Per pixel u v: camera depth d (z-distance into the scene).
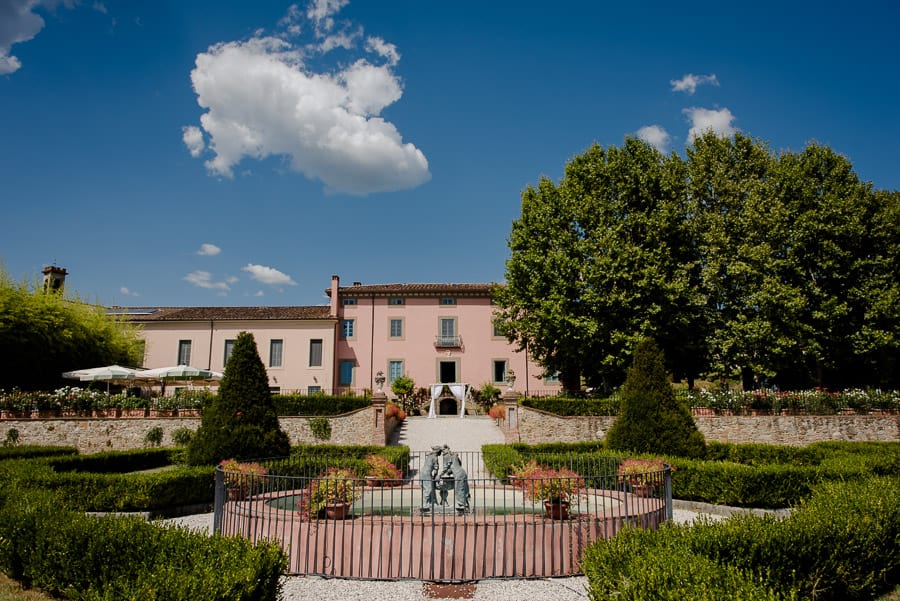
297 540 7.65
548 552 7.51
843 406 22.84
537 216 27.12
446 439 24.00
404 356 39.50
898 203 27.97
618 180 26.77
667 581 4.53
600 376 27.11
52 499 7.46
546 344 26.92
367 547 7.48
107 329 31.06
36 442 21.42
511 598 6.67
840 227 25.09
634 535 5.76
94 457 14.51
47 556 5.97
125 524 6.05
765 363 24.12
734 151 28.12
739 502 11.71
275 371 37.69
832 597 6.22
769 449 16.16
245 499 9.72
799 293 24.77
